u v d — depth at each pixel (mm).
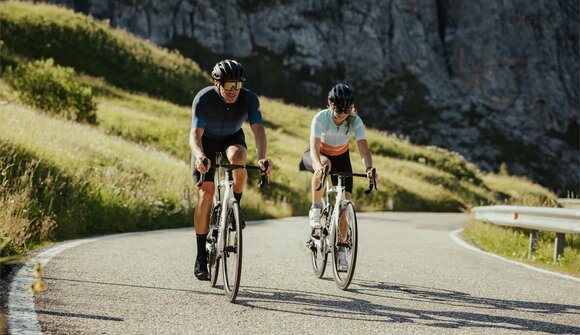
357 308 4637
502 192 43938
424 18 157500
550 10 161625
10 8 44531
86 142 16109
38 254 6672
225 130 5395
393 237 11828
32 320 3764
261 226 13406
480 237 11688
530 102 150500
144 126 27828
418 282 6055
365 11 152875
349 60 148875
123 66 45375
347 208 5480
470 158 126375
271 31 148875
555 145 137500
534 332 4062
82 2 135250
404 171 37562
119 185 12828
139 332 3715
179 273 5945
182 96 45625
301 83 142500
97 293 4730
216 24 144000
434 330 4035
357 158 38812
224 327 3934
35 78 22625
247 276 5969
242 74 5012
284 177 25516
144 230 12133
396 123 134500
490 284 6039
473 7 157625
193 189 16219
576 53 162875
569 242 9438
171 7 141625
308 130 49000
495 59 152250
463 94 147375
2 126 12219
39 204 9492
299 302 4781
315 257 6285
